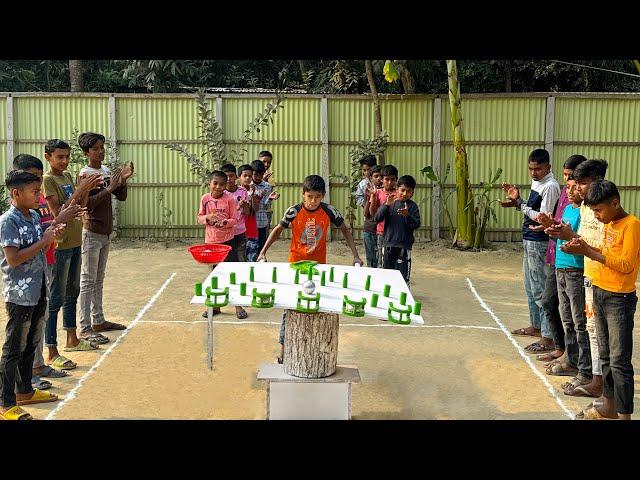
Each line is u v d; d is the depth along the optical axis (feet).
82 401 18.63
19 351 17.28
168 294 31.35
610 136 45.03
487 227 46.21
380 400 19.01
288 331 16.74
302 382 16.43
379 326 26.55
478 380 20.71
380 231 29.63
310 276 17.62
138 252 42.47
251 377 20.62
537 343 23.67
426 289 33.63
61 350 22.88
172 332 25.20
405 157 46.32
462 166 43.70
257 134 46.21
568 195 18.76
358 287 17.46
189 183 46.37
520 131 45.42
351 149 46.39
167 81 57.72
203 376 20.67
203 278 35.01
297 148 46.39
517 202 23.08
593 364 19.10
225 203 26.45
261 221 31.24
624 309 16.52
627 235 16.30
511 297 32.09
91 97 45.29
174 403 18.53
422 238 46.85
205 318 27.17
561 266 19.90
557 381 20.65
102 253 24.43
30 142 45.55
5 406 17.15
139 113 45.70
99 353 22.67
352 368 17.42
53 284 20.99
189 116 45.96
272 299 15.67
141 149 46.14
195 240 46.32
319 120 46.06
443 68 58.03
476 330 26.23
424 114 45.88
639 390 19.84
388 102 45.85
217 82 60.64
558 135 45.27
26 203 17.22
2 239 16.80
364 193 31.76
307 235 20.31
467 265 39.86
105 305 29.17
